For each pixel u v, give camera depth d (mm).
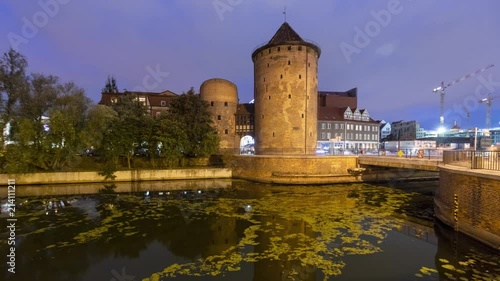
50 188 25875
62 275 9398
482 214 10625
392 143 55125
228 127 52281
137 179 30047
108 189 25953
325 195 22469
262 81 42500
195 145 35781
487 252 10156
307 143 40938
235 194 23125
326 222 14742
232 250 11164
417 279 8570
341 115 63188
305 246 11391
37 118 33156
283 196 22125
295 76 40375
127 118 32594
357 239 12125
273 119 41031
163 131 32625
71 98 31719
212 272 9250
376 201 20062
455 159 16469
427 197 21547
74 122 29984
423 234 12766
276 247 11328
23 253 11188
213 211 17391
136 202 20141
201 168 32500
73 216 16422
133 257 10742
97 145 30016
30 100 33094
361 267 9414
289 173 28375
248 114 52719
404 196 22031
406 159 23453
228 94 52562
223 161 35281
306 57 40906
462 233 11633
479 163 12891
